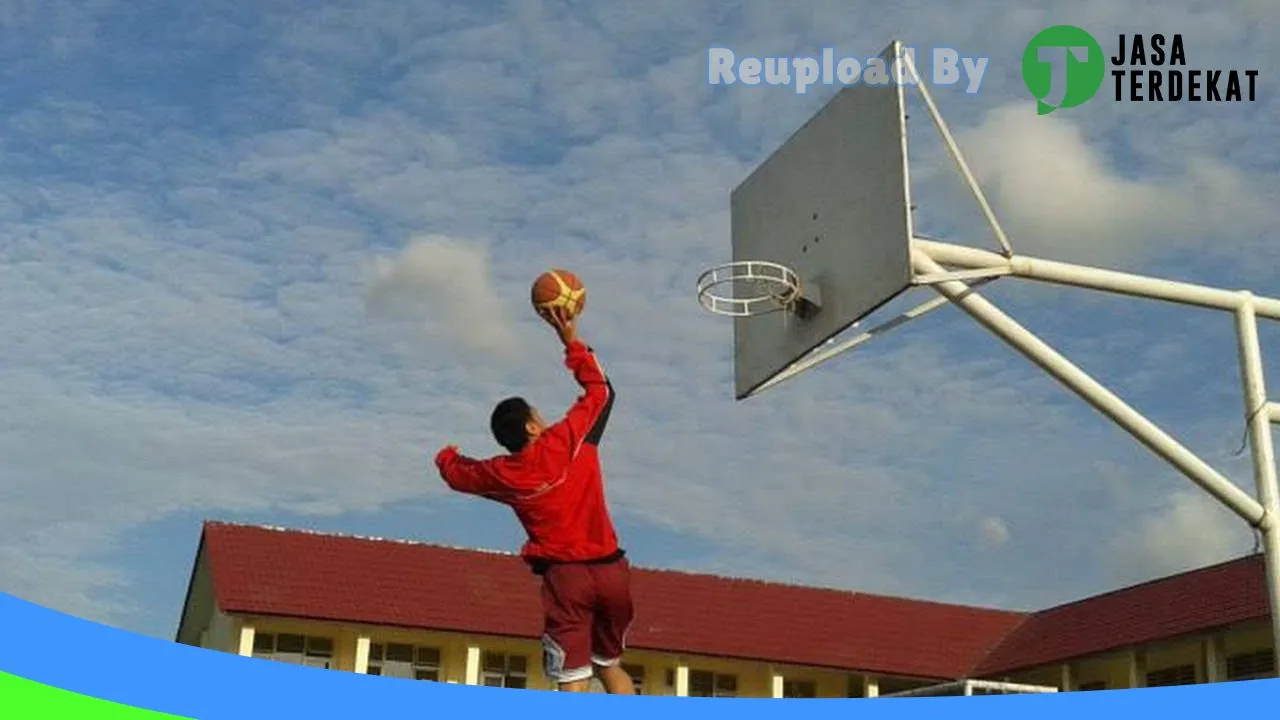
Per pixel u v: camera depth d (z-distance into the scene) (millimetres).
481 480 6176
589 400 6223
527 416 6250
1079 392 8641
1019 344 8609
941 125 8594
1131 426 8594
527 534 6277
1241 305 8961
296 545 24641
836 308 9117
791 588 27750
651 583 26750
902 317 9180
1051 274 8648
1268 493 8641
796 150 9859
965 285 8609
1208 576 23719
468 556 25703
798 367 9430
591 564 6160
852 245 9023
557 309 6227
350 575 24188
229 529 24656
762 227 10133
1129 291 8789
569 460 6152
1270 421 8812
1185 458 8594
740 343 10234
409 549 25422
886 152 8734
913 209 8484
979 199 8523
